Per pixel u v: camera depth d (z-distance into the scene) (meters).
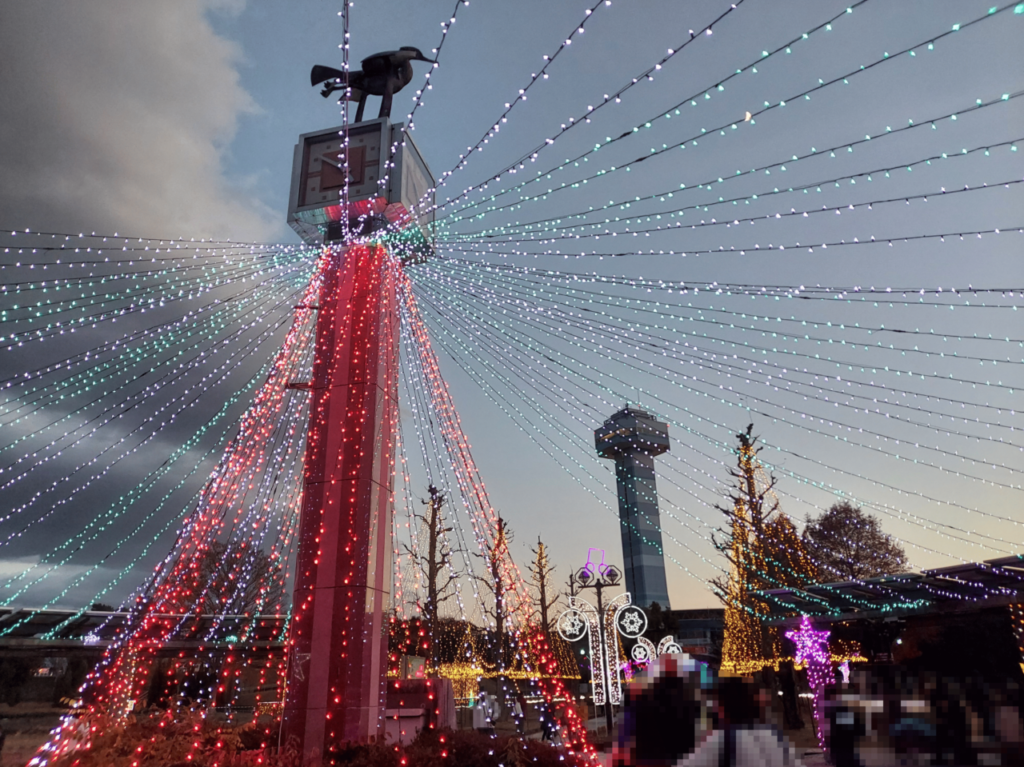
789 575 22.14
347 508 9.77
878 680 2.71
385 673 9.76
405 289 11.27
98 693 11.42
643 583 84.38
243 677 15.68
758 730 2.39
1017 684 2.58
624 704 2.56
